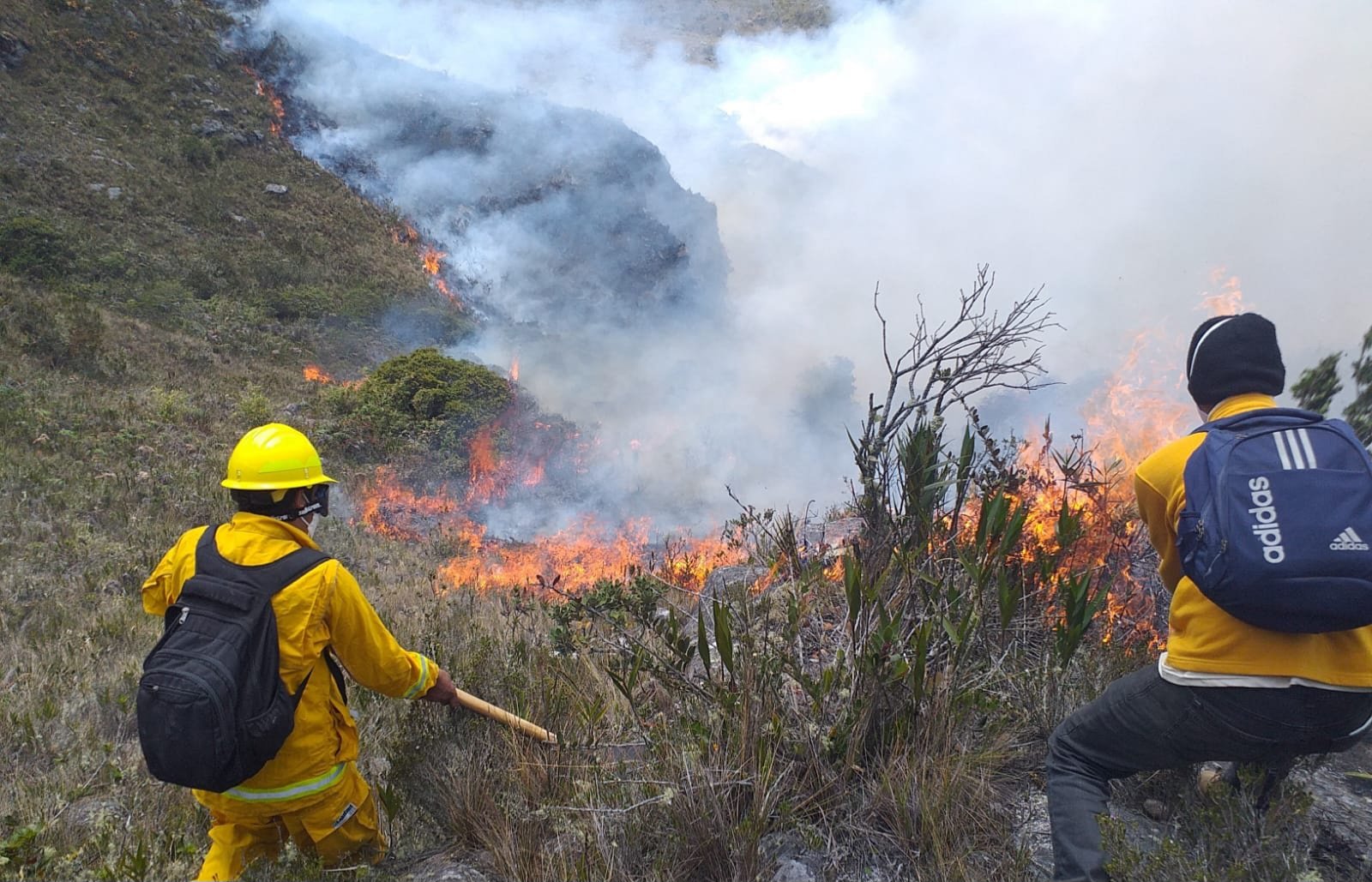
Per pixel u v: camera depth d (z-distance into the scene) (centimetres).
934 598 287
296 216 3628
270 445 243
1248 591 181
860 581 283
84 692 528
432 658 355
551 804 268
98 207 3009
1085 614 264
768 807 251
